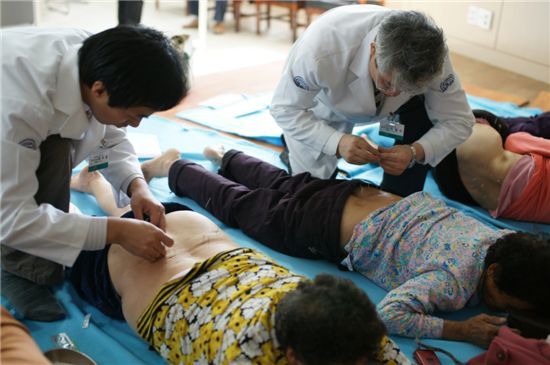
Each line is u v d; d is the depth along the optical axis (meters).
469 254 1.80
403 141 2.42
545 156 2.44
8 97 1.47
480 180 2.51
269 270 1.57
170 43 1.47
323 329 1.15
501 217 2.51
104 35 1.43
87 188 2.37
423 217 1.91
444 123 2.25
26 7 4.12
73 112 1.53
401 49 1.67
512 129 2.81
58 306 1.80
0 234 1.54
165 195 2.47
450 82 2.15
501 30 4.77
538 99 4.04
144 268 1.72
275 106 2.23
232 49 4.86
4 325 1.16
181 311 1.53
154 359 1.67
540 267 1.68
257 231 2.16
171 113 3.34
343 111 2.23
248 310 1.40
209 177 2.31
